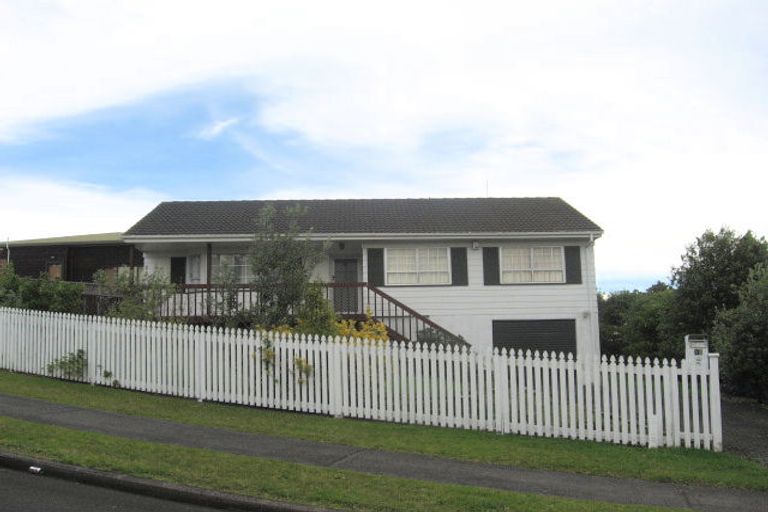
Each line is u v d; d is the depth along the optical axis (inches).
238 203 947.3
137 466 279.9
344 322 538.3
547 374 386.3
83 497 254.4
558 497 269.6
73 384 495.8
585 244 841.5
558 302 830.5
